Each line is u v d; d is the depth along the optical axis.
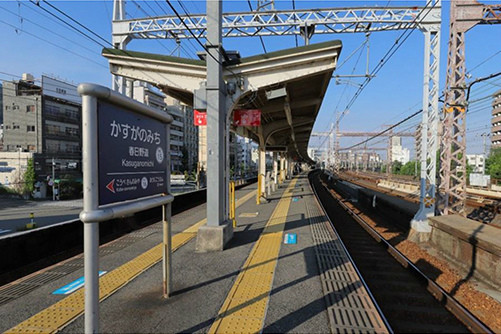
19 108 39.69
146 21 13.70
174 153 70.81
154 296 4.20
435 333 4.41
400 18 12.17
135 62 7.77
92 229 2.59
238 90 7.53
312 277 4.92
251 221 9.92
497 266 6.62
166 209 4.11
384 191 32.91
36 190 36.56
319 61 7.43
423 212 10.43
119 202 2.98
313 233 8.11
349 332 3.28
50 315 3.69
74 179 39.50
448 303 5.33
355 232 12.20
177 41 14.57
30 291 4.45
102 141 2.70
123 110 3.05
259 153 17.97
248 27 13.20
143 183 3.45
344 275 5.03
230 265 5.50
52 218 24.08
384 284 6.51
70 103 42.69
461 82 10.82
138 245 6.99
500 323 4.97
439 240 9.45
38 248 6.42
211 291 4.37
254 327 3.40
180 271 5.19
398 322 4.75
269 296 4.20
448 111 11.12
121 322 3.50
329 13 12.52
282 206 13.73
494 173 41.16
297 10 12.72
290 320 3.56
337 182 40.44
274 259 5.85
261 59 7.27
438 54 9.92
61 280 4.91
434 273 7.50
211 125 6.69
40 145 39.38
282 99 11.41
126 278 4.88
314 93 11.91
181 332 3.30
